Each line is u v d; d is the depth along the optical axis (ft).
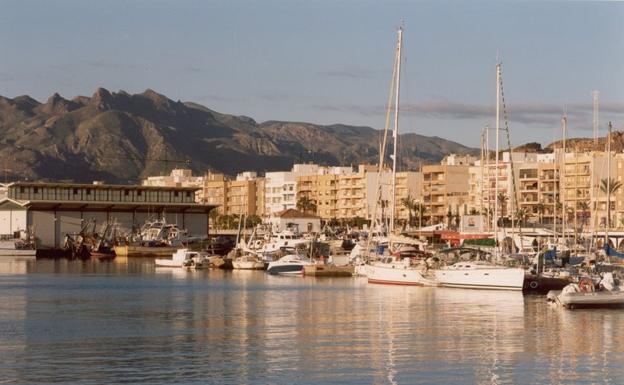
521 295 368.48
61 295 404.77
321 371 207.72
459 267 398.21
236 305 347.56
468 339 252.62
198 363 217.36
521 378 201.67
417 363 216.95
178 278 528.63
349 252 632.38
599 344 244.01
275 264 560.20
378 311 318.45
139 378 200.75
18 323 292.61
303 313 315.78
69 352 232.94
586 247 563.48
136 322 294.25
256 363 216.95
